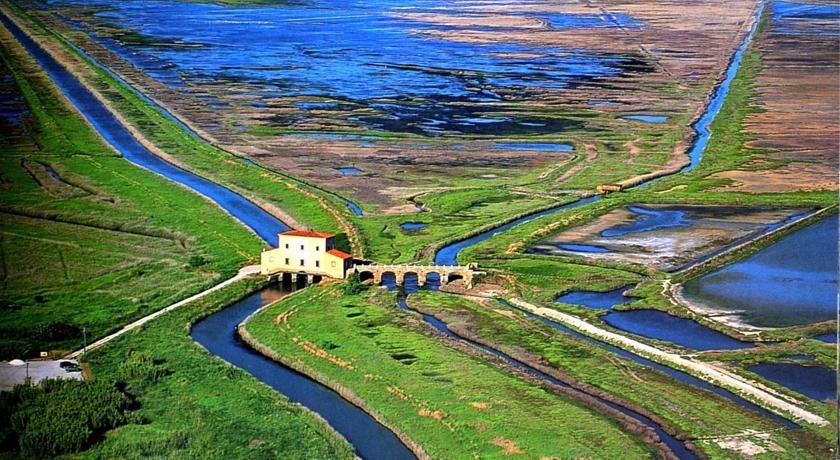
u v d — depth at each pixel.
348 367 146.88
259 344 155.88
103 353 149.88
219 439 123.75
